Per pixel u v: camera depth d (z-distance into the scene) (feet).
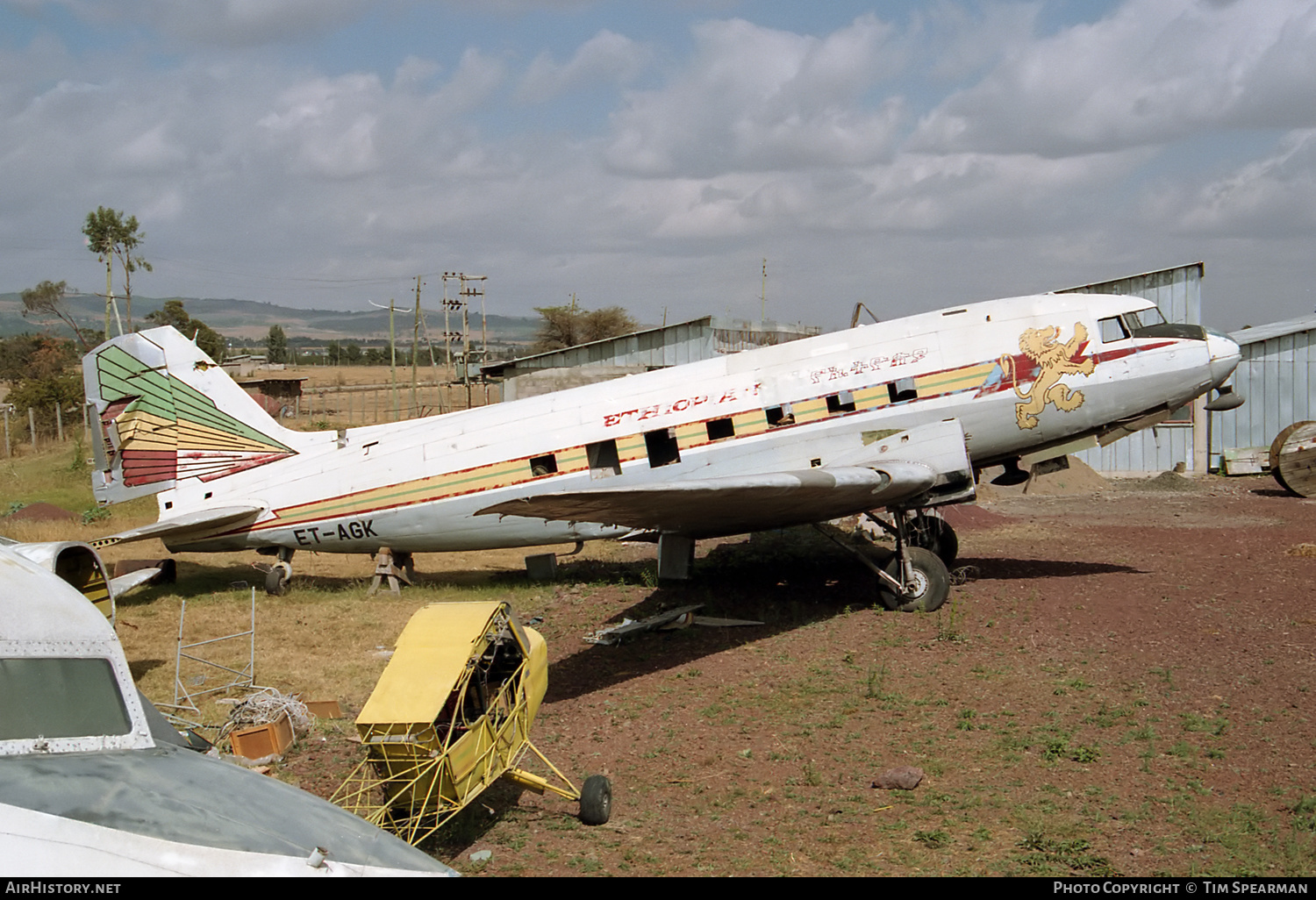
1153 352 50.21
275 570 56.24
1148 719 31.40
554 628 48.42
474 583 58.75
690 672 39.86
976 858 22.90
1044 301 51.80
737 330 116.16
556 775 28.91
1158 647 38.73
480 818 26.45
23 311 317.83
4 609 16.17
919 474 46.32
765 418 51.62
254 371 366.22
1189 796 25.70
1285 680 34.06
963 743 30.53
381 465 55.67
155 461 59.00
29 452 137.69
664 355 113.70
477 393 255.29
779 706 34.99
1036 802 25.91
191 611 52.16
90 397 59.21
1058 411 50.26
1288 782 26.12
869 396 50.93
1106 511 78.48
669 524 46.16
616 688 38.55
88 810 14.43
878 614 46.70
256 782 17.16
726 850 24.02
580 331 252.83
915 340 51.65
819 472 44.32
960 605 47.01
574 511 39.65
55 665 16.33
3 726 15.24
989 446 51.29
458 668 24.11
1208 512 75.56
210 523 55.93
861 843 24.08
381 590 56.65
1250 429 98.58
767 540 67.62
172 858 13.91
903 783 27.25
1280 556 55.01
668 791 28.12
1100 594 47.57
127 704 17.12
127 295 226.38
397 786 23.45
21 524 78.07
